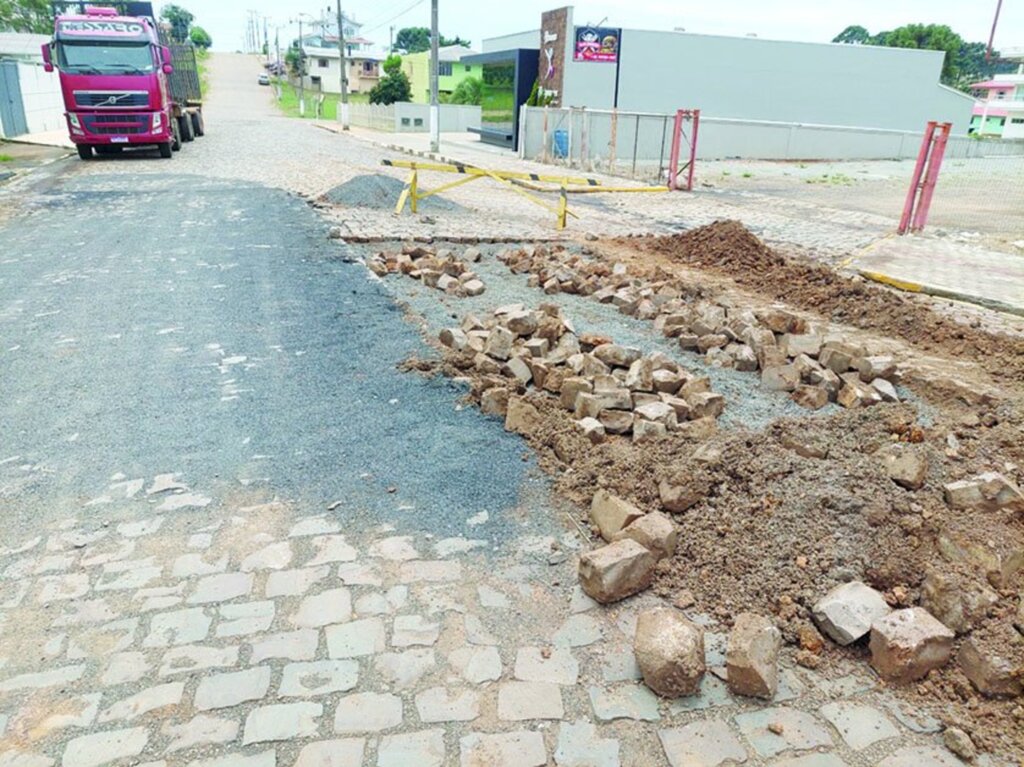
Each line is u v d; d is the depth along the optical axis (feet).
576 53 86.02
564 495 12.02
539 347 17.25
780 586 9.65
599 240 35.24
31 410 14.85
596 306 23.03
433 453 13.32
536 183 57.98
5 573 10.07
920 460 11.48
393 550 10.61
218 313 21.15
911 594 9.51
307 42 325.01
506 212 43.62
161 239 31.12
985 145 89.10
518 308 19.90
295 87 251.80
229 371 16.94
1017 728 7.88
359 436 13.91
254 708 7.93
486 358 16.74
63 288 23.66
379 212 39.01
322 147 82.53
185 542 10.75
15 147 73.56
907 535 10.31
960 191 62.39
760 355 17.78
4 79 83.46
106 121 59.11
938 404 16.10
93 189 45.19
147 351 18.17
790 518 10.62
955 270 31.01
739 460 12.07
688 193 58.49
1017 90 198.49
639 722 7.87
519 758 7.40
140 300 22.38
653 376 15.49
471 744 7.54
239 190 45.37
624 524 10.66
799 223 43.91
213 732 7.63
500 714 7.91
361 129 135.33
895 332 21.63
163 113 60.39
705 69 91.40
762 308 23.61
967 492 10.78
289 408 15.03
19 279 24.73
